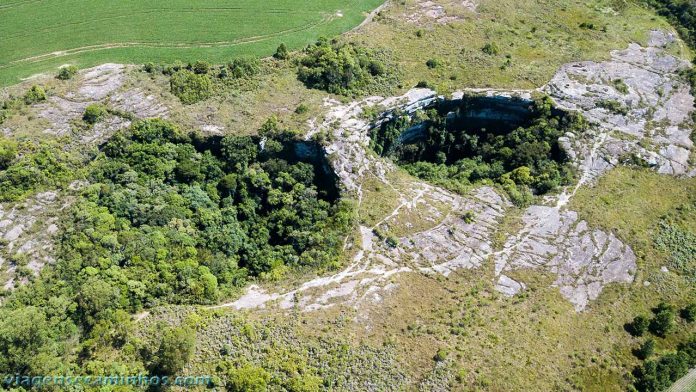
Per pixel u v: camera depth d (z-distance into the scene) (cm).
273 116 8181
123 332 5816
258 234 7488
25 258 6506
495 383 5853
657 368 6147
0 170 7131
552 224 7588
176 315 6178
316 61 8981
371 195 7762
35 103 8038
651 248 7425
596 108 8900
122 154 7775
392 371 5878
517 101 8825
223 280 6731
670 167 8438
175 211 7262
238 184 7906
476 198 7900
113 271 6359
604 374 6138
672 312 6562
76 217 6888
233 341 5969
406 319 6406
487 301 6675
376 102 8612
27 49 9331
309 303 6500
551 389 5919
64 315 5941
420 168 8644
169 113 8206
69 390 5362
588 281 7031
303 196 7788
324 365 5862
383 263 7012
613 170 8294
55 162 7312
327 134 8038
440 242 7312
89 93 8294
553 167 8219
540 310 6650
